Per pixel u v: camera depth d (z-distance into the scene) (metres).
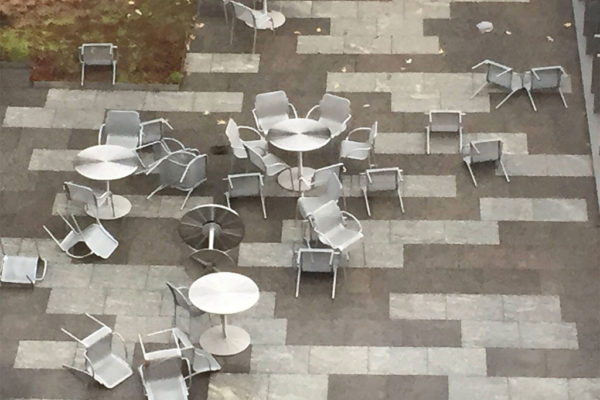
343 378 25.48
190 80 31.78
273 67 32.12
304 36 32.88
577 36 32.62
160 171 28.75
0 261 27.75
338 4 33.69
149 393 24.59
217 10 33.38
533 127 30.39
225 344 25.94
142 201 28.92
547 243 27.80
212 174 29.55
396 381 25.44
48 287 27.17
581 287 26.92
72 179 29.52
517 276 27.17
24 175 29.56
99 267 27.56
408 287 27.03
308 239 27.89
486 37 32.72
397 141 30.20
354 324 26.39
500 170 29.30
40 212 28.80
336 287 27.03
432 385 25.34
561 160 29.56
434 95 31.31
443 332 26.22
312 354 25.89
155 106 31.12
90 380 25.52
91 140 30.41
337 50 32.53
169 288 26.52
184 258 27.78
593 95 30.66
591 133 30.02
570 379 25.36
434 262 27.48
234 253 27.78
